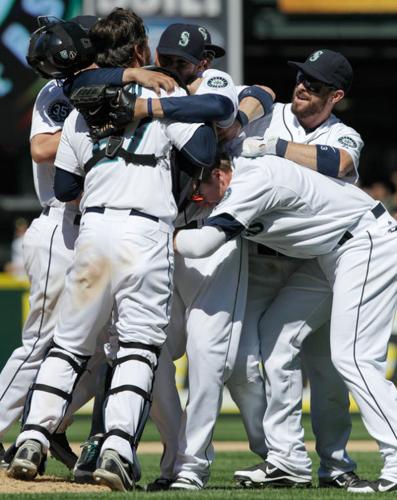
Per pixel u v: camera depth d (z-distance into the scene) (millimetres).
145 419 18812
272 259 21031
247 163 19688
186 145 18984
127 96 18828
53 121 21484
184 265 20000
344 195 20297
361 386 19891
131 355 18766
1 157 76562
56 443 22578
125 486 18297
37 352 21781
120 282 18781
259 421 21172
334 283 20406
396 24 63281
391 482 19547
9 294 40688
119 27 19531
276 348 20703
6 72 50094
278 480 20688
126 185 18938
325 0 62000
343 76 20906
